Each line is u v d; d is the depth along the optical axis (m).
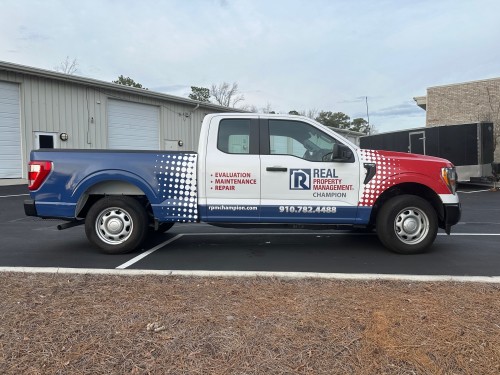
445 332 3.29
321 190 6.12
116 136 22.31
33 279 4.77
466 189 18.20
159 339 3.20
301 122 6.22
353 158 6.14
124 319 3.55
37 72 17.98
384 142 21.86
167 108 25.38
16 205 12.62
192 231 8.44
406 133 20.09
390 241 6.23
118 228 6.30
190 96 53.56
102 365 2.88
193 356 2.97
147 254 6.38
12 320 3.54
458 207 6.21
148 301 3.99
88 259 6.05
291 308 3.79
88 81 20.17
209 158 6.15
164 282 4.66
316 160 6.15
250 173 6.12
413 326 3.39
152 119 24.59
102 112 21.38
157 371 2.81
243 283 4.62
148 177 6.17
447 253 6.37
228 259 6.06
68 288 4.42
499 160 24.72
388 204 6.21
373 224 6.52
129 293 4.24
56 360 2.93
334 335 3.25
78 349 3.07
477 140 17.61
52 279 4.78
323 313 3.67
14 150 17.75
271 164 6.11
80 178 6.16
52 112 19.06
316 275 4.96
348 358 2.94
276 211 6.14
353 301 3.98
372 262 5.84
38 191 6.20
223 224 6.29
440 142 18.52
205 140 6.21
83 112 20.42
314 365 2.87
